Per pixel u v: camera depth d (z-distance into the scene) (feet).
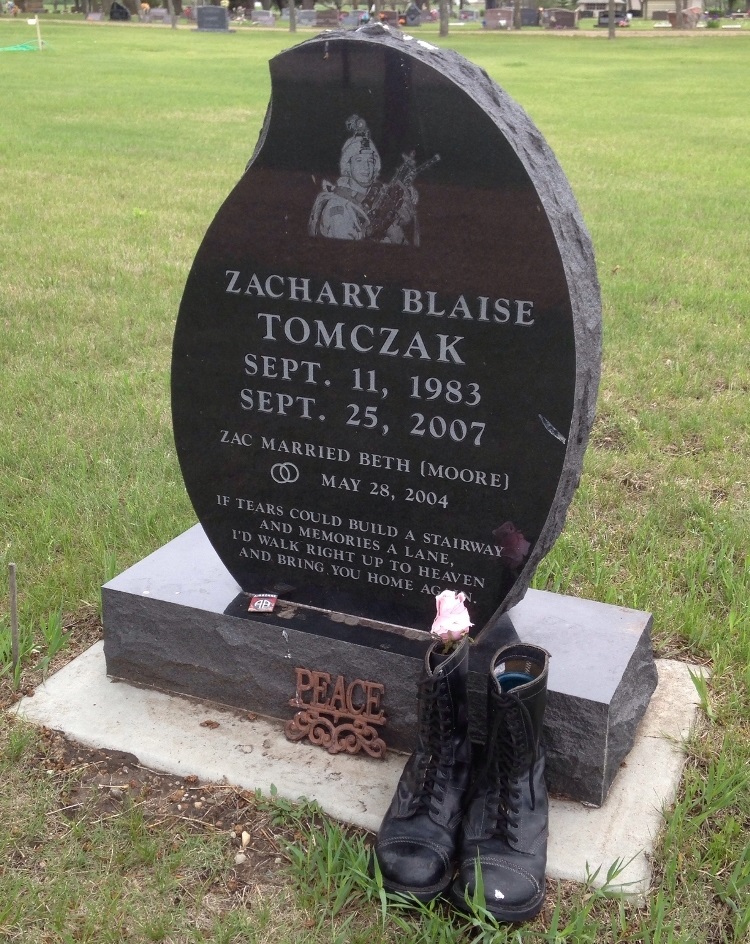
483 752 4.27
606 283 11.89
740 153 21.95
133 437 7.79
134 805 4.33
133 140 22.17
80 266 12.40
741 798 4.30
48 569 5.99
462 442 4.37
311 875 3.99
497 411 4.26
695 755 4.61
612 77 39.45
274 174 4.33
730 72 42.29
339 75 4.07
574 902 3.86
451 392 4.33
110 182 17.56
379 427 4.52
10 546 6.17
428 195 4.10
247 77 36.86
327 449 4.66
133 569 5.22
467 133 3.96
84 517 6.55
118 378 8.95
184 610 4.89
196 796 4.40
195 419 4.87
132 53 48.91
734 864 3.97
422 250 4.18
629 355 9.57
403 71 3.97
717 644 5.27
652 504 6.87
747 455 7.59
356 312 4.39
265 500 4.86
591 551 6.25
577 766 4.30
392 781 4.47
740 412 8.27
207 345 4.73
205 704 4.99
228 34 69.21
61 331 10.06
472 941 3.72
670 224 15.11
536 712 3.94
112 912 3.80
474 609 4.61
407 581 4.71
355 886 3.94
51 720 4.85
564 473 4.26
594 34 72.79
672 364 9.39
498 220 4.01
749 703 4.90
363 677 4.65
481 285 4.13
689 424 8.04
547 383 4.14
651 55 52.37
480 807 3.99
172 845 4.15
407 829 3.99
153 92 31.60
